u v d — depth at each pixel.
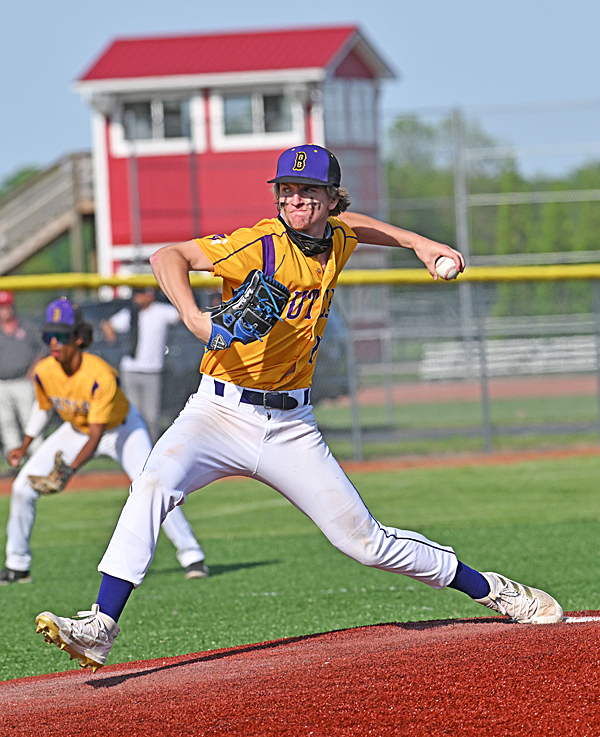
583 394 63.81
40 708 12.66
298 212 12.88
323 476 13.60
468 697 11.40
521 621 15.27
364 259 72.06
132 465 23.72
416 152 77.81
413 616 19.52
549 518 30.09
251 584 23.19
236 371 13.22
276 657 14.60
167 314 41.53
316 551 27.28
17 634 19.45
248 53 89.12
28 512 24.39
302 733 10.79
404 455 46.31
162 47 90.69
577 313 64.56
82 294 46.97
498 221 77.31
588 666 12.08
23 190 86.12
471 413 57.38
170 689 12.91
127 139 87.56
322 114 81.31
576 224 76.44
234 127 87.69
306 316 13.14
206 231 82.69
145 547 13.13
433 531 28.55
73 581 24.52
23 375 42.00
